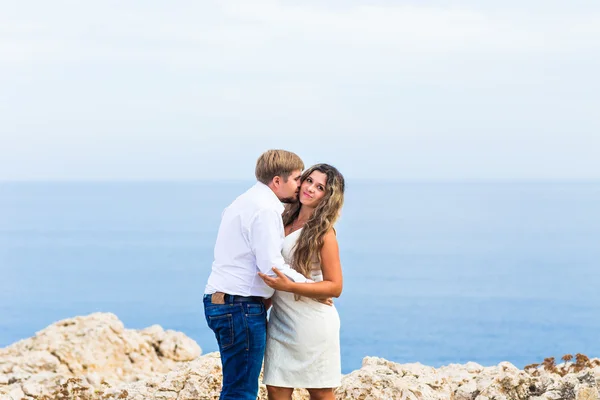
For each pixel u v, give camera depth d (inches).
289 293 202.1
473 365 298.7
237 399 195.3
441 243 6658.5
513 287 4035.4
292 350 203.0
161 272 4948.3
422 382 261.6
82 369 390.6
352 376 260.1
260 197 195.9
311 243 197.9
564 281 4256.9
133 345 421.7
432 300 3575.3
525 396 259.9
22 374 336.5
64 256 5930.1
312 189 204.1
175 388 258.8
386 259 5457.7
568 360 296.5
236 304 193.9
